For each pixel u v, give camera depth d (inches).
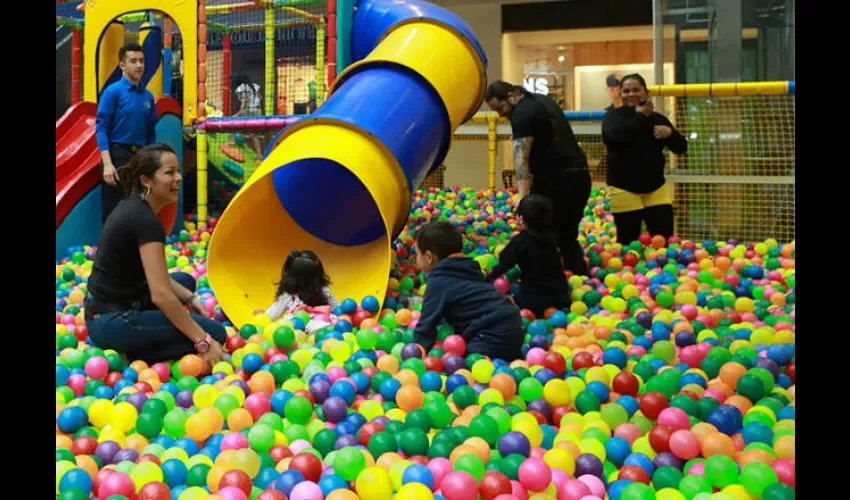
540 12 607.8
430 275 150.5
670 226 255.6
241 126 299.6
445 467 89.5
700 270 223.5
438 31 227.9
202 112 304.3
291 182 211.9
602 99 615.5
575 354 138.6
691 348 138.4
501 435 101.8
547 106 207.8
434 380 124.7
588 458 93.7
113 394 125.6
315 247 216.1
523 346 150.3
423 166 205.0
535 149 207.9
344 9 265.7
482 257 220.8
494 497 81.9
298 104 387.9
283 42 422.9
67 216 262.5
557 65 623.8
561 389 116.7
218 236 179.9
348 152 175.3
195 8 303.0
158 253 135.3
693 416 109.0
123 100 260.4
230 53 439.5
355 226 215.3
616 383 121.2
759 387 115.6
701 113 292.0
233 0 382.0
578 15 601.3
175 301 136.2
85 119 301.1
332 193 214.2
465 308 145.7
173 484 91.4
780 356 134.1
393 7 258.8
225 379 129.8
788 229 284.2
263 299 187.0
